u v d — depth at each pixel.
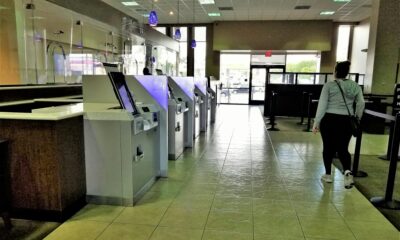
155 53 9.84
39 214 2.65
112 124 2.89
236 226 2.62
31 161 2.57
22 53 6.54
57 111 2.82
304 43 13.29
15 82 6.32
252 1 10.02
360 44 12.90
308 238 2.45
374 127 7.30
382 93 8.48
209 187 3.55
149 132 3.45
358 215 2.87
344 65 3.43
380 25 8.30
